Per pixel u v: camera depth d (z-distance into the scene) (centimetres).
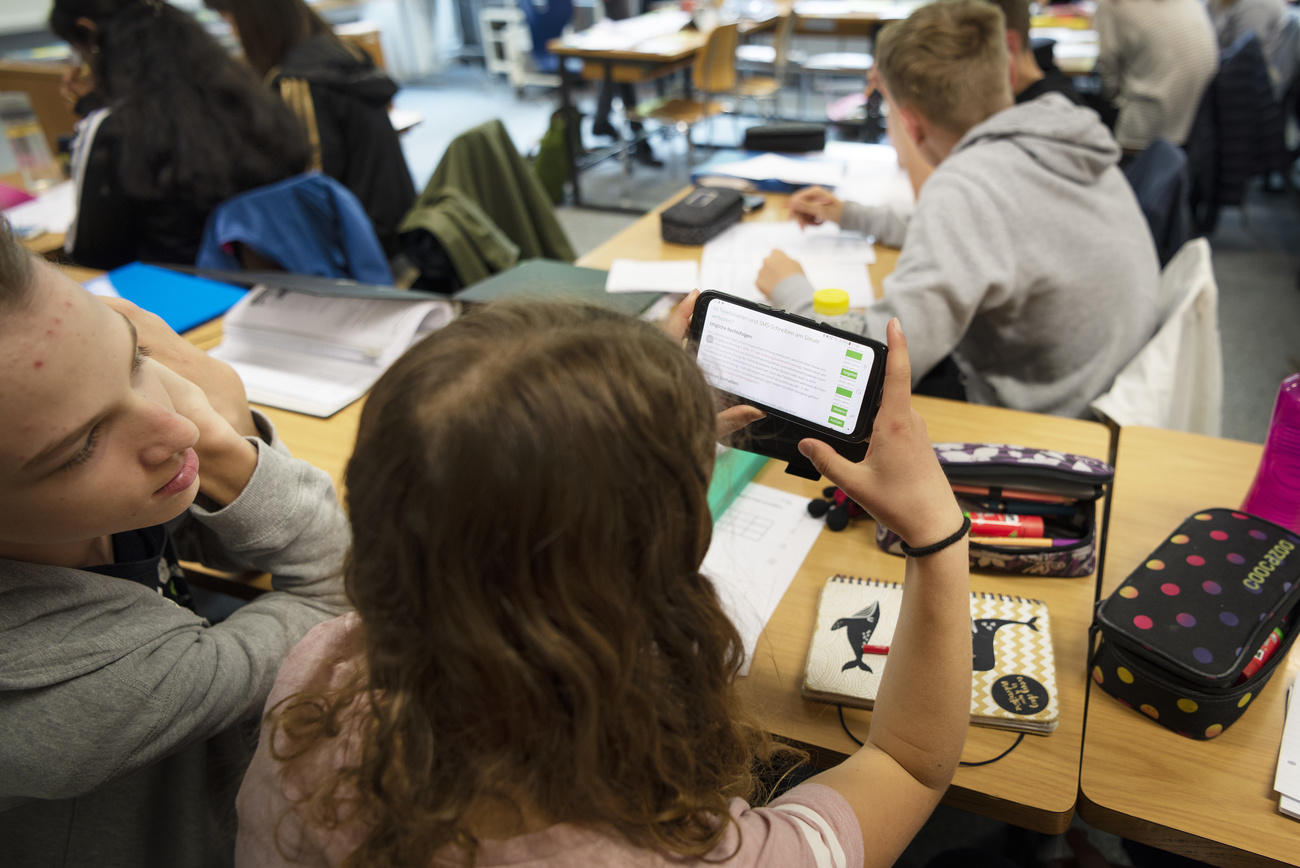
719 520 111
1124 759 79
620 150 498
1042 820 75
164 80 184
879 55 171
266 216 184
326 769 52
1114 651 83
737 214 206
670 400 45
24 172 250
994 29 153
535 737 45
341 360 146
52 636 62
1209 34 327
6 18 462
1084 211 150
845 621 92
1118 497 112
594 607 44
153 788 82
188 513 92
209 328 163
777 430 79
